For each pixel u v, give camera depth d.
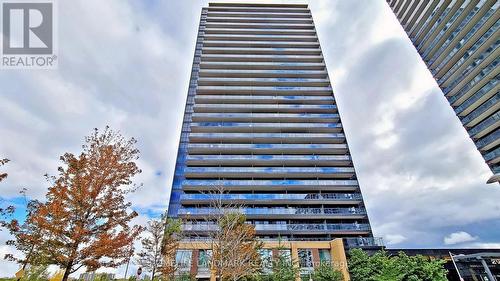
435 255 34.84
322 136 54.75
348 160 52.06
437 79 49.53
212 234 18.11
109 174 11.59
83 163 11.11
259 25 75.25
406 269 25.28
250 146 52.81
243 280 19.42
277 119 56.94
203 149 52.06
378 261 28.11
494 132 40.44
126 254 11.27
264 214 43.94
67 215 9.93
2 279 15.27
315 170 50.34
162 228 24.28
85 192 10.40
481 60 40.81
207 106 57.28
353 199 47.06
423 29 51.03
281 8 82.06
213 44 68.56
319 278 27.14
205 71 62.75
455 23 44.22
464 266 33.94
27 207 11.09
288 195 46.66
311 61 67.69
